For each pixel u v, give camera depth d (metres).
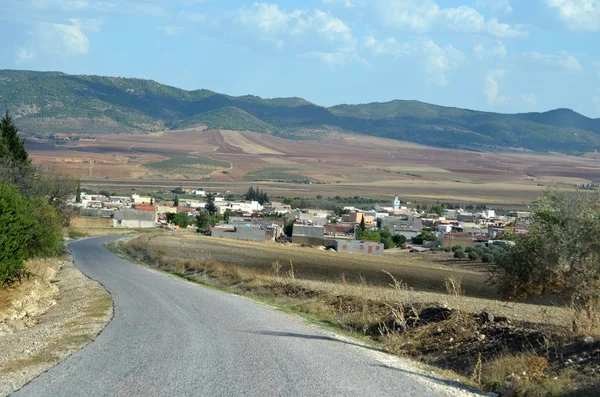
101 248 70.06
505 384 12.10
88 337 15.59
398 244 126.00
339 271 54.53
